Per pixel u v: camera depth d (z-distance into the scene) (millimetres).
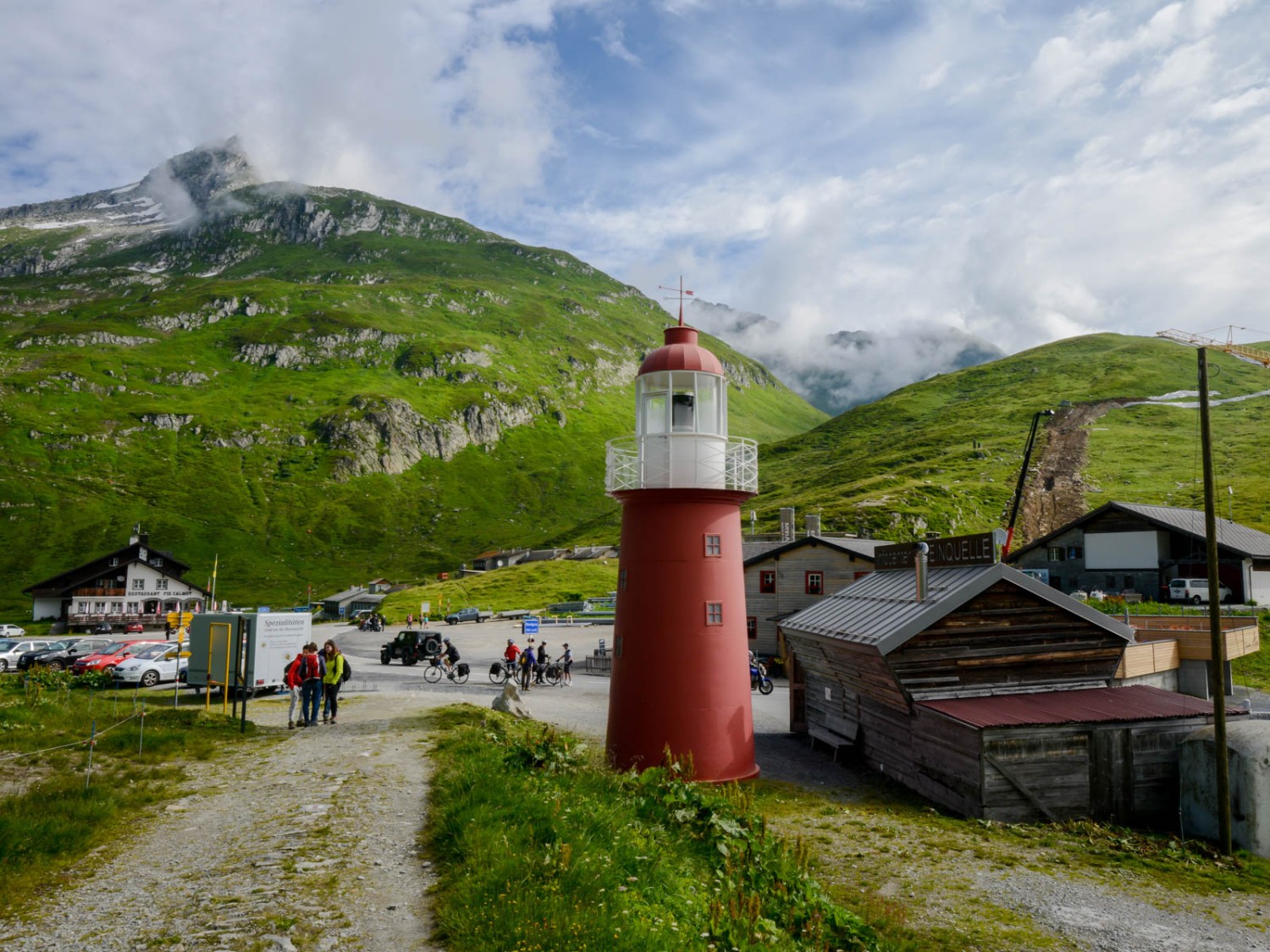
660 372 20297
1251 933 12641
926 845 16484
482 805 11250
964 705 20250
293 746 18219
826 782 22031
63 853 10555
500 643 61219
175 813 12789
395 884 9414
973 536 21984
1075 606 21516
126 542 169875
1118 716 19156
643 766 19641
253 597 153625
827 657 25172
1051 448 150750
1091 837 17625
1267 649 43188
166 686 35344
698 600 20031
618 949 7312
